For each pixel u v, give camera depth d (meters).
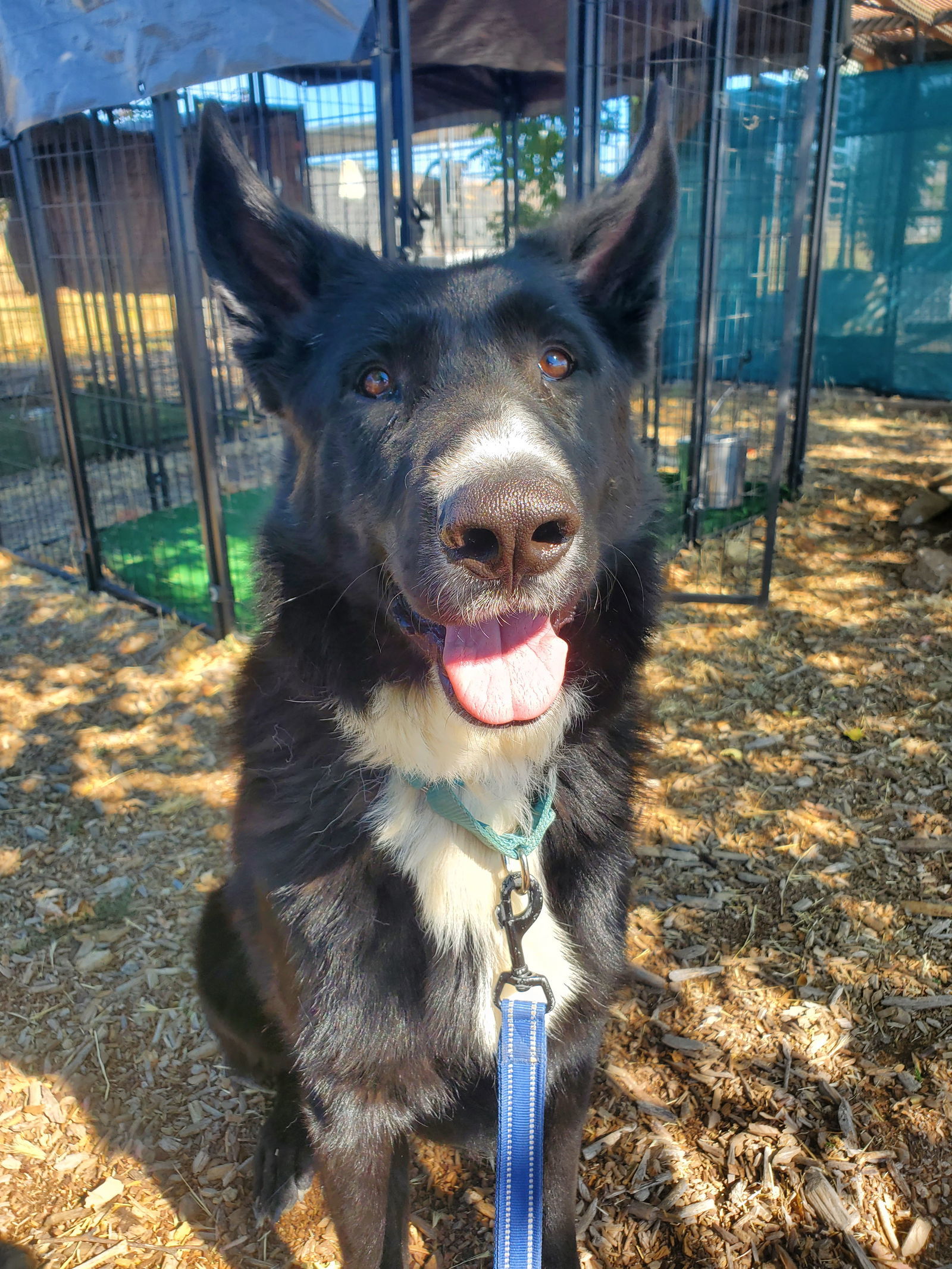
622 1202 0.62
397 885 0.52
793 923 0.83
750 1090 0.68
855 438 2.40
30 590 1.67
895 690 1.19
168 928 0.87
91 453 2.15
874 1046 0.71
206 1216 0.63
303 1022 0.52
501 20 1.69
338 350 0.54
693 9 1.42
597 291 0.62
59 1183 0.65
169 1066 0.74
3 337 1.96
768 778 1.03
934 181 2.72
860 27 2.74
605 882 0.56
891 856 0.90
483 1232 0.62
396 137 1.19
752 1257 0.58
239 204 0.58
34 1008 0.79
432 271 0.56
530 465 0.43
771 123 2.01
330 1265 0.60
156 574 1.59
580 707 0.55
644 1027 0.74
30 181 1.48
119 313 1.93
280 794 0.55
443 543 0.44
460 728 0.52
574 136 1.33
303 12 1.09
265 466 1.82
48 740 1.18
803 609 1.43
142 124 1.38
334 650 0.54
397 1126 0.53
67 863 0.96
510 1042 0.46
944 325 2.80
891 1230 0.58
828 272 2.99
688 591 1.49
